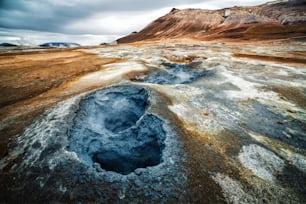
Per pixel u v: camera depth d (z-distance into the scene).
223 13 186.75
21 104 21.70
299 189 11.06
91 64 45.00
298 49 61.62
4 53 68.50
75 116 17.50
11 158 12.97
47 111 18.38
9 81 31.41
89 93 21.08
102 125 19.06
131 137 16.17
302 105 21.06
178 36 164.25
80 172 11.45
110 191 10.39
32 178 11.30
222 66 37.34
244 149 13.95
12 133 15.59
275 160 13.11
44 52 73.81
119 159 15.86
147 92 20.67
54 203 9.93
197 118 17.47
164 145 13.67
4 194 10.60
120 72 34.00
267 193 10.72
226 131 15.95
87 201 9.95
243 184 11.16
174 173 11.45
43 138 14.30
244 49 67.19
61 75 35.03
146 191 10.40
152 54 59.97
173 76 34.66
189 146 13.62
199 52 63.34
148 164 15.03
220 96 22.78
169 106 18.50
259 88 25.48
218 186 10.91
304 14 122.62
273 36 96.69
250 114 19.09
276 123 17.69
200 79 29.62
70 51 77.50
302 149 14.41
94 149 16.06
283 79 29.33
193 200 10.05
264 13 153.00
